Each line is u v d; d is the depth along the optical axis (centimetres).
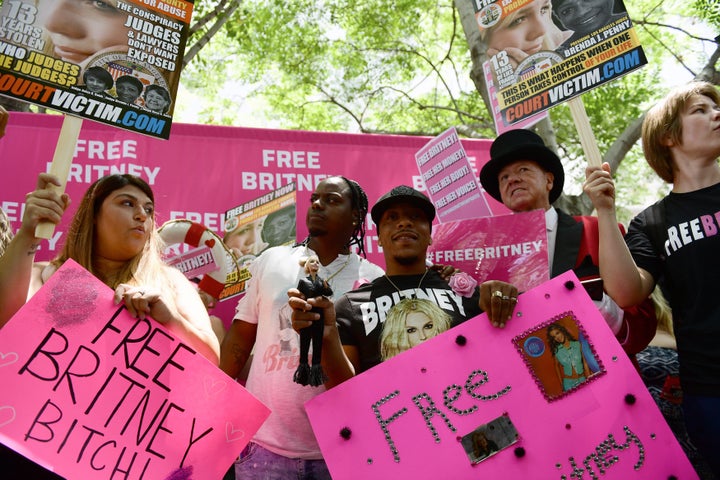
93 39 273
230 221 439
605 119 1079
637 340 322
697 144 297
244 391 246
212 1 926
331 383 255
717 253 277
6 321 237
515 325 260
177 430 235
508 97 325
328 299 245
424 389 249
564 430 245
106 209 270
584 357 255
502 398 248
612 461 241
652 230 302
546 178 357
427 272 300
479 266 320
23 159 446
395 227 301
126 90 275
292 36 1125
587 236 334
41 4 269
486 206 400
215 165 477
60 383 226
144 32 282
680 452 243
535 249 315
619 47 303
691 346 276
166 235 382
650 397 250
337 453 239
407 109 1272
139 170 461
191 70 1224
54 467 215
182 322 250
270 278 329
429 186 429
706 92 305
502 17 331
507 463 239
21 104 606
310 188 491
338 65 1200
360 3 1130
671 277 292
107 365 233
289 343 307
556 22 319
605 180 285
